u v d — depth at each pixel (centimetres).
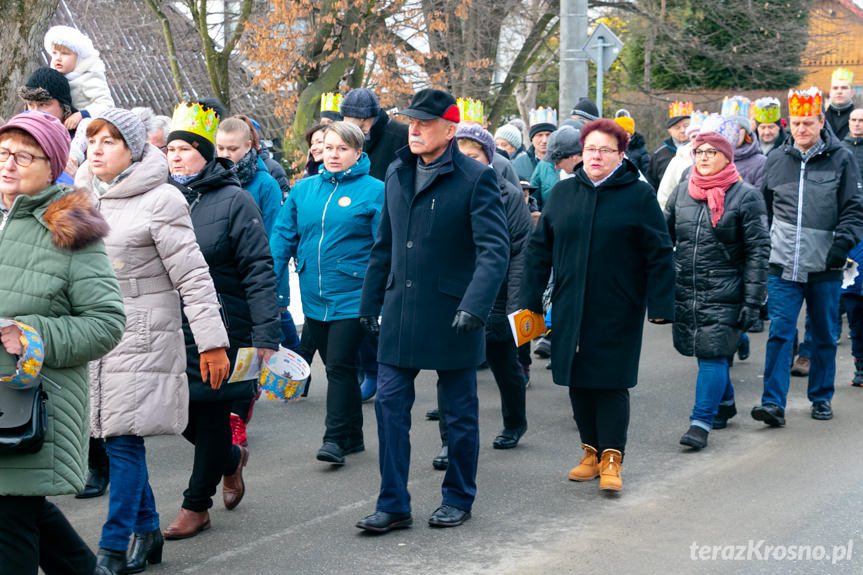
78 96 775
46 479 330
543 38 2389
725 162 644
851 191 702
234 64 2127
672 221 665
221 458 494
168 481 599
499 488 573
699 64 3212
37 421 322
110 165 431
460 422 511
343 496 563
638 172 561
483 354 512
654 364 928
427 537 495
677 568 452
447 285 497
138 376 429
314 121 1830
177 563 461
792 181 714
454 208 496
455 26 2158
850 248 702
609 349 552
